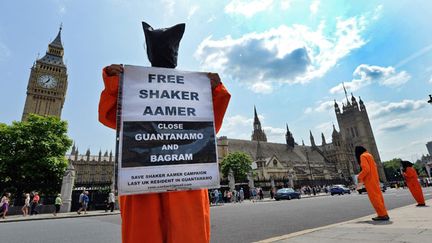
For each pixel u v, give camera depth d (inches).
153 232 69.3
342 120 4933.6
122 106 78.2
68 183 1012.5
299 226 343.0
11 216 805.9
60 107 3149.6
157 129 79.5
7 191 1129.4
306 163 3686.0
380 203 298.4
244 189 1782.7
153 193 73.4
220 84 95.0
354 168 4379.9
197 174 79.4
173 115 83.3
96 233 359.3
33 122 1255.5
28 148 1160.2
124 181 71.0
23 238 331.3
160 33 94.5
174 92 86.4
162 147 78.3
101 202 1099.9
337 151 4256.9
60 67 3287.4
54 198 1107.9
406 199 704.4
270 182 2156.7
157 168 75.4
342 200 861.2
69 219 641.0
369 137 4623.5
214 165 83.1
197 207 75.5
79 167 3312.0
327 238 216.8
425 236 194.1
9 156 1132.5
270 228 335.9
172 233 69.7
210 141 85.4
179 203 73.4
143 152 75.5
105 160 3582.7
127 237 70.6
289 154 3774.6
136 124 77.8
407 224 255.3
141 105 80.4
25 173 1105.4
